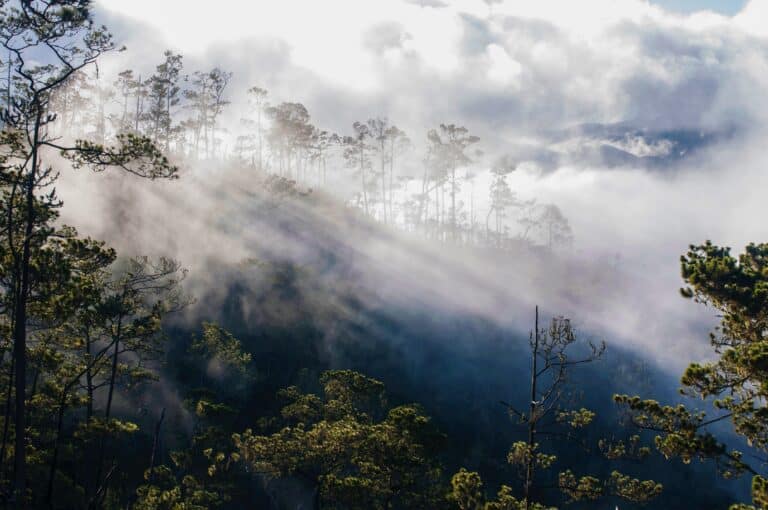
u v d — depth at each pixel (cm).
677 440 1499
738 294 1561
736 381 1504
